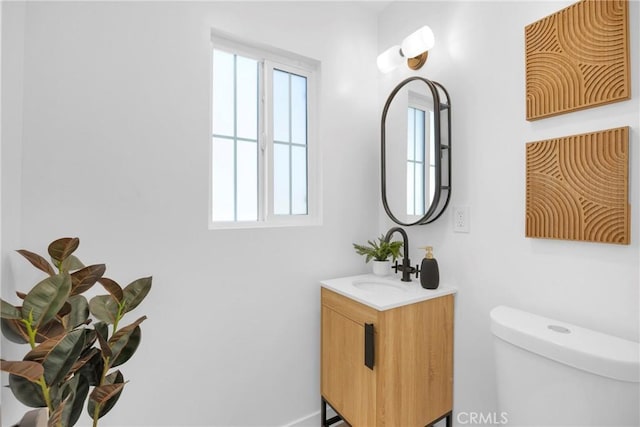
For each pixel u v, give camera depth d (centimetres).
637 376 74
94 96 108
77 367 79
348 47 169
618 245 91
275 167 156
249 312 140
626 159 88
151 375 119
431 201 140
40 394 71
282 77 158
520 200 114
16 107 94
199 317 128
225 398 134
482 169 126
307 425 155
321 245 160
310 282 157
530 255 111
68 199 105
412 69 157
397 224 163
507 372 98
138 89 116
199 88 127
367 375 122
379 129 178
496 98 122
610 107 93
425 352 127
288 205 160
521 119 114
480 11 128
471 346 130
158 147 119
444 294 133
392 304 117
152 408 119
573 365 82
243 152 148
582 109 98
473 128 130
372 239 176
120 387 83
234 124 146
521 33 114
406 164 154
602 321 94
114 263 112
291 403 151
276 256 146
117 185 112
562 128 103
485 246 125
